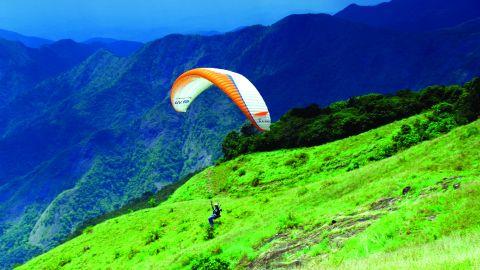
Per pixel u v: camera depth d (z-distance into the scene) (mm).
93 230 80500
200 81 34719
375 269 13039
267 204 53281
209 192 97125
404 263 12727
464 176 25359
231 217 54062
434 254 13086
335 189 39250
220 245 34125
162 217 71750
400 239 18422
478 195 18688
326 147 87938
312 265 19750
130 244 64500
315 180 75125
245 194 83938
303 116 116312
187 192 105688
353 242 20031
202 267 28328
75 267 65500
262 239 29672
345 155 79500
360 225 23234
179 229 60469
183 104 36312
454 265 11242
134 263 54344
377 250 18500
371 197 28500
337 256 19609
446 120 69250
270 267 23281
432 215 19219
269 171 89125
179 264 35875
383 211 24547
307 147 96750
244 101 24844
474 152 28250
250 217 50844
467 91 70312
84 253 70312
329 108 114938
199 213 65688
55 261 72312
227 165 107500
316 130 96875
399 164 37562
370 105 95625
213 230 50125
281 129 107625
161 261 45000
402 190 27078
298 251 23797
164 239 58938
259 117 24734
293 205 41938
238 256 28391
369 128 90562
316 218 28906
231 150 118250
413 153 38438
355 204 28656
